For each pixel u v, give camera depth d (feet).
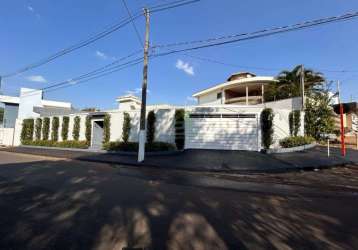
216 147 62.90
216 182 31.19
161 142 62.75
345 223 16.80
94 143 80.53
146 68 51.03
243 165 43.27
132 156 58.54
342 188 28.68
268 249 12.62
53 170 38.40
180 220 16.60
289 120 64.75
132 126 72.33
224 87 120.26
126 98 106.11
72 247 12.39
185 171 40.24
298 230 15.37
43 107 120.88
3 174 34.40
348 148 69.36
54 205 19.65
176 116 64.75
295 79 91.56
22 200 21.02
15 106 131.34
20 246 12.43
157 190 25.84
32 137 101.19
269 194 25.25
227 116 63.31
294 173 38.29
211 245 12.94
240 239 13.79
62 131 88.99
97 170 39.22
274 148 59.16
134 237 13.73
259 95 117.91
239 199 22.84
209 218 17.15
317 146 66.59
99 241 13.14
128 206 19.63
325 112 75.36
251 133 61.82
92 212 17.97
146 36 51.01
